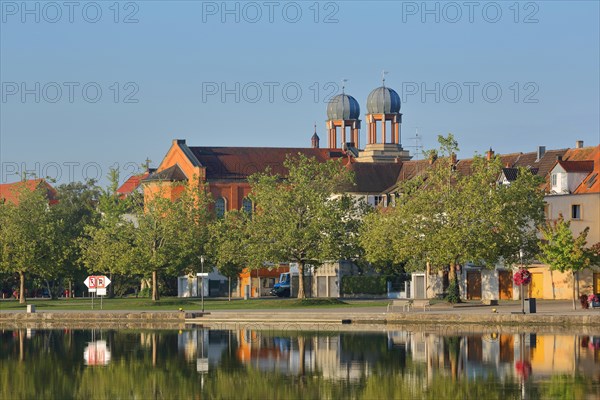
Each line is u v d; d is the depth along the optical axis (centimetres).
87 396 14175
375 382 14775
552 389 13900
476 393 13762
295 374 15562
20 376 15862
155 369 16300
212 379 15262
